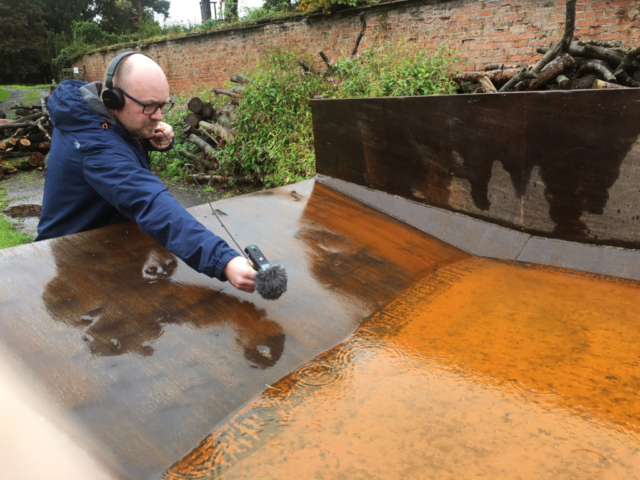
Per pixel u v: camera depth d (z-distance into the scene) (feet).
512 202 7.26
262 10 39.11
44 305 4.84
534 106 6.62
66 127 5.78
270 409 3.86
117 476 3.14
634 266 6.20
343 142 9.48
